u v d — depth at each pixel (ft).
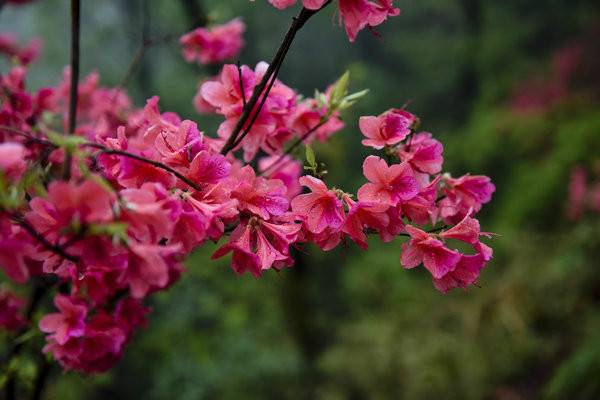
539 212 19.02
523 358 13.71
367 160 3.59
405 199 3.59
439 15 35.53
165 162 3.49
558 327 14.19
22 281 2.72
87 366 4.21
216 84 4.05
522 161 22.88
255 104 3.99
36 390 5.34
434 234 3.62
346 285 20.07
